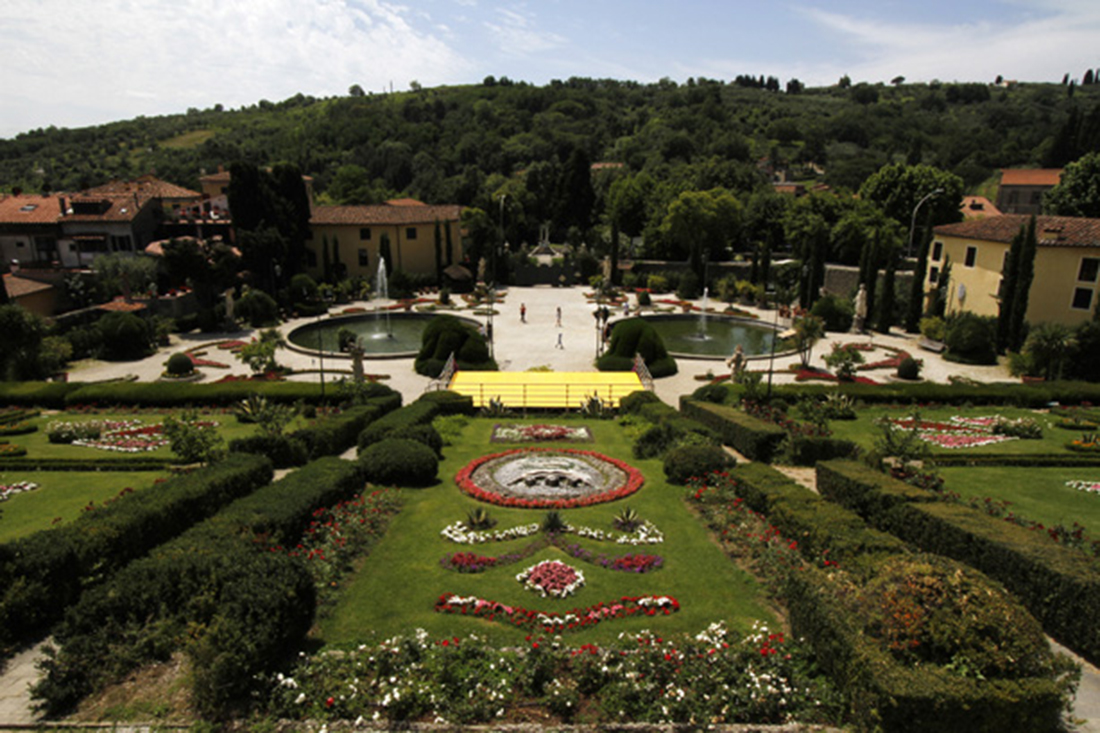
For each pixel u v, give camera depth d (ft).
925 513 47.44
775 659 32.48
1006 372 118.52
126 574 34.58
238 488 54.29
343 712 29.58
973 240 146.82
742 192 291.38
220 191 231.30
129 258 164.76
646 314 172.35
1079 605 36.29
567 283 224.94
